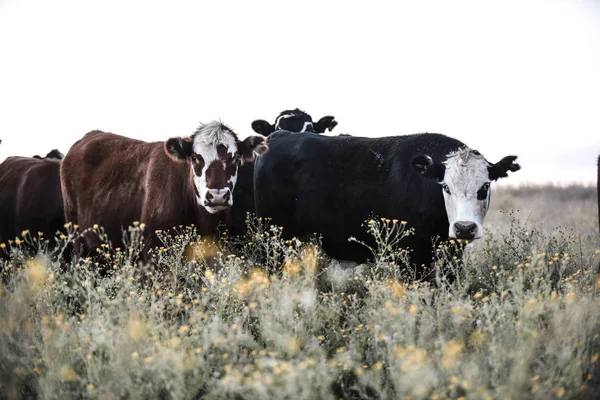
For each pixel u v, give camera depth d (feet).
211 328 20.79
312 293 24.38
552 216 66.49
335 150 37.78
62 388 18.72
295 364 18.99
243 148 34.78
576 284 25.93
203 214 34.47
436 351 18.99
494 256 30.63
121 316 20.83
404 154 34.35
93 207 37.50
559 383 17.54
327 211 37.04
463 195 30.89
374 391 19.89
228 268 26.86
